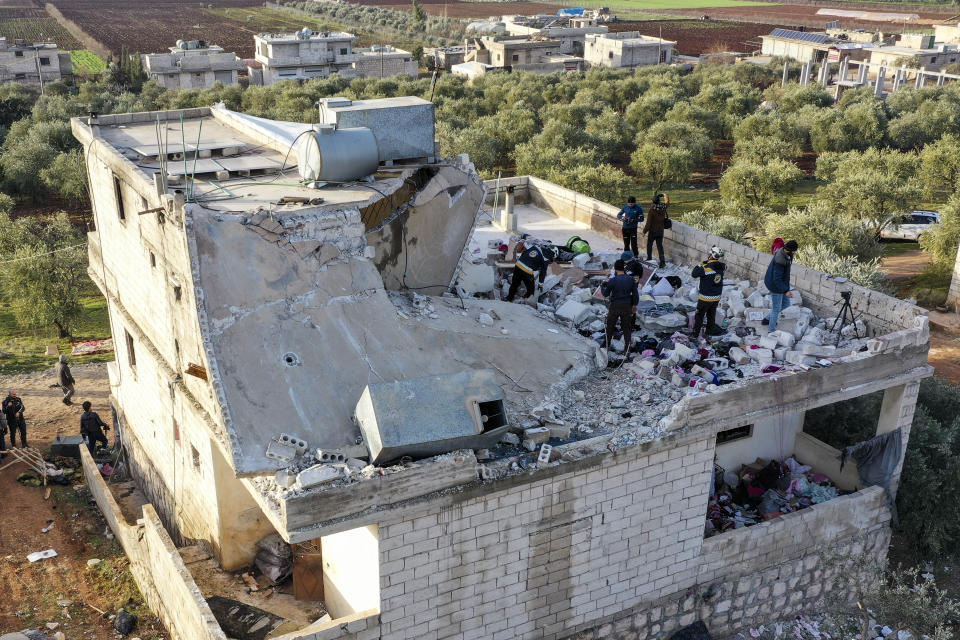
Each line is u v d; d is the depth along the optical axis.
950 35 118.69
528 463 11.32
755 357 14.18
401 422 10.61
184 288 12.64
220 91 79.81
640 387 13.41
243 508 14.01
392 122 14.82
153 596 14.86
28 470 20.16
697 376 13.45
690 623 13.93
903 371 14.08
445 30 154.12
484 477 10.98
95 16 179.50
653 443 11.97
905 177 51.12
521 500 11.36
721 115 70.50
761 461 16.75
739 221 38.50
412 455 10.76
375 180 14.29
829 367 13.17
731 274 18.00
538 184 24.22
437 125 60.09
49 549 16.94
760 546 14.00
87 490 19.45
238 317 11.45
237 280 11.59
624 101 80.94
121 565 16.50
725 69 97.62
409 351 12.34
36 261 31.11
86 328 33.50
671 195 56.38
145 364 16.58
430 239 14.85
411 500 10.51
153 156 15.63
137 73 93.62
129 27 161.38
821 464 16.62
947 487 17.09
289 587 13.91
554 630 12.61
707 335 15.10
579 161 54.09
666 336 15.36
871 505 15.05
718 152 70.12
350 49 101.25
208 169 14.74
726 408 12.45
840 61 98.19
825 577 15.06
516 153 58.22
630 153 66.75
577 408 12.76
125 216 16.02
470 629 11.84
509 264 18.06
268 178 14.67
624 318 14.12
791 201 54.31
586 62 111.19
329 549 12.47
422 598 11.23
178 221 11.96
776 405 12.92
